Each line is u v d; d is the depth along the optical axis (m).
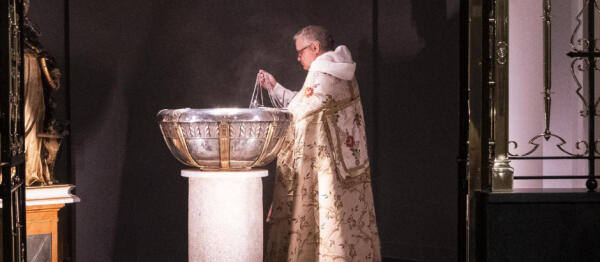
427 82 7.00
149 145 6.75
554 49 6.19
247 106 7.12
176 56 6.90
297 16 7.21
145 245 6.71
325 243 5.93
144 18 6.71
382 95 7.25
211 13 7.04
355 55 7.26
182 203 6.92
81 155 6.32
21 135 4.05
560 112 6.18
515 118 6.66
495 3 4.28
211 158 5.07
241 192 5.13
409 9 7.08
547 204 4.14
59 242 5.54
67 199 5.40
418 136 7.07
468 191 4.32
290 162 6.02
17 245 3.88
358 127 6.20
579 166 6.06
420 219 7.07
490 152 4.33
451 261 6.77
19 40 4.04
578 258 4.15
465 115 4.65
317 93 5.98
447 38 6.87
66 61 6.27
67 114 6.28
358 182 6.14
